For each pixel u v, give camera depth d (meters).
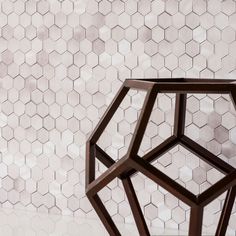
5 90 2.05
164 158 1.86
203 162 1.82
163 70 1.84
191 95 1.81
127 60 1.88
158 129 1.86
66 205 2.02
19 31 2.01
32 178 2.05
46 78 1.99
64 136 1.99
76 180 1.99
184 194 1.14
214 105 1.79
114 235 1.27
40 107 2.01
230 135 1.78
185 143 1.62
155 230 1.87
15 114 2.05
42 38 1.98
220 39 1.77
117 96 1.36
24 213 2.04
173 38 1.82
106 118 1.36
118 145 1.91
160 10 1.83
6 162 2.08
